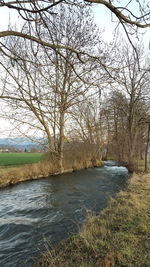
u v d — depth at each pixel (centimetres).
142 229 451
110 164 2725
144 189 900
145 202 674
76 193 1088
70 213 755
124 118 2508
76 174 1748
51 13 253
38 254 451
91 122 2200
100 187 1238
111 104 1891
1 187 1137
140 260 335
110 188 1202
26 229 611
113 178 1566
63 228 607
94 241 418
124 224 492
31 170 1455
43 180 1441
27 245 509
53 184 1323
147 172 1580
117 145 3094
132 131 1923
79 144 2177
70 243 443
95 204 859
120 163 2742
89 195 1038
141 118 1764
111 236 433
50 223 657
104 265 327
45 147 1655
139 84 1742
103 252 369
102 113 2019
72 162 2009
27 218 712
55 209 812
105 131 2902
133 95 1770
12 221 682
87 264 337
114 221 521
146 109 1877
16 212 781
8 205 873
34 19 263
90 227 494
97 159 2573
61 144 1695
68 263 349
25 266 405
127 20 272
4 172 1258
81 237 453
